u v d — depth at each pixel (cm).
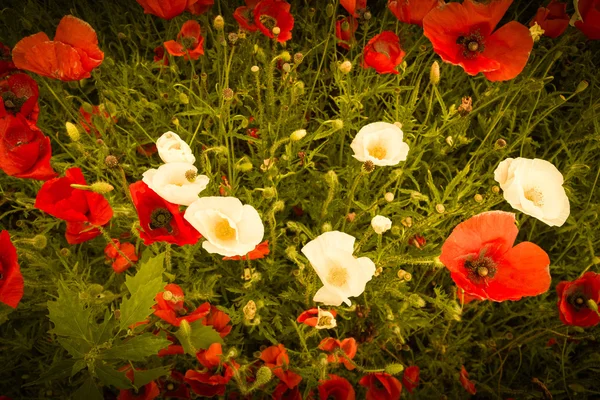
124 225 62
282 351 57
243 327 66
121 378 47
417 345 70
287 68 63
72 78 57
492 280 51
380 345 64
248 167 55
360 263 49
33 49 54
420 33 80
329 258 48
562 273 69
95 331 47
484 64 59
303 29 79
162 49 75
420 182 74
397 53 62
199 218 46
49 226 62
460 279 49
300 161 65
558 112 79
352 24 70
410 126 66
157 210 51
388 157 55
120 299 62
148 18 77
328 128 71
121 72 73
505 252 51
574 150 75
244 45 74
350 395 58
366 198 67
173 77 76
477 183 62
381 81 72
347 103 65
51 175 52
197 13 68
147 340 48
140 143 67
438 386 68
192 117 73
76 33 56
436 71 58
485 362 68
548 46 81
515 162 50
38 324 65
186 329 49
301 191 70
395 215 64
